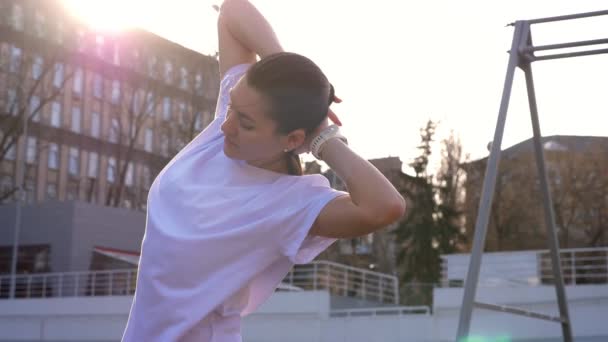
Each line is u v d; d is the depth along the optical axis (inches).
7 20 1558.8
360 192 48.2
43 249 1263.5
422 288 1203.2
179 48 1877.5
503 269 797.9
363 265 1628.9
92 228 1272.1
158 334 50.0
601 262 977.5
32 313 992.2
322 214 49.4
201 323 50.3
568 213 1450.5
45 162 1811.0
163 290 49.8
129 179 1995.6
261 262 49.7
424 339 742.5
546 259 795.4
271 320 813.9
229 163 52.2
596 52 196.2
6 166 1722.4
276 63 48.1
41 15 1647.4
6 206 1310.3
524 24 196.9
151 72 1834.4
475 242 178.5
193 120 1641.2
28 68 1571.1
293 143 49.8
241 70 60.4
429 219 1601.9
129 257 1290.6
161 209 51.9
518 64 203.2
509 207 1493.6
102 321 939.3
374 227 48.1
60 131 1845.5
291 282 896.3
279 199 49.9
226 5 61.4
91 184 1908.2
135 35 1878.7
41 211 1278.3
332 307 904.3
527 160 1488.7
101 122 1948.8
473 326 725.3
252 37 59.6
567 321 219.9
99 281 1156.5
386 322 761.6
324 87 49.2
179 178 52.7
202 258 49.0
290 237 49.1
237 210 49.6
